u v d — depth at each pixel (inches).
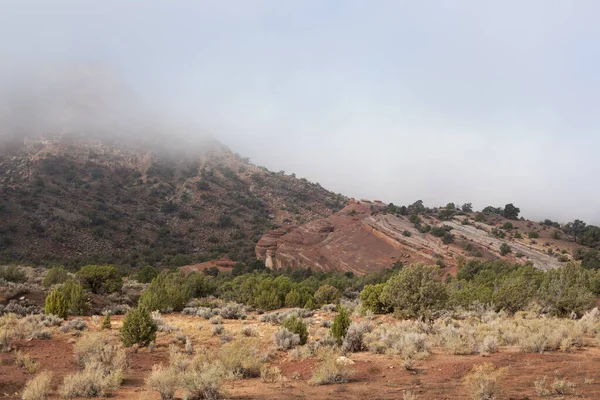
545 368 559.5
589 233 5689.0
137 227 7150.6
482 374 478.0
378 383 529.3
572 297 1472.7
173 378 467.5
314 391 493.0
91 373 519.8
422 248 5241.1
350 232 5949.8
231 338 915.4
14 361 657.0
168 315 1481.3
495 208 7662.4
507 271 3243.1
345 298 2420.0
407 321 1093.1
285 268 5413.4
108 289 1985.7
